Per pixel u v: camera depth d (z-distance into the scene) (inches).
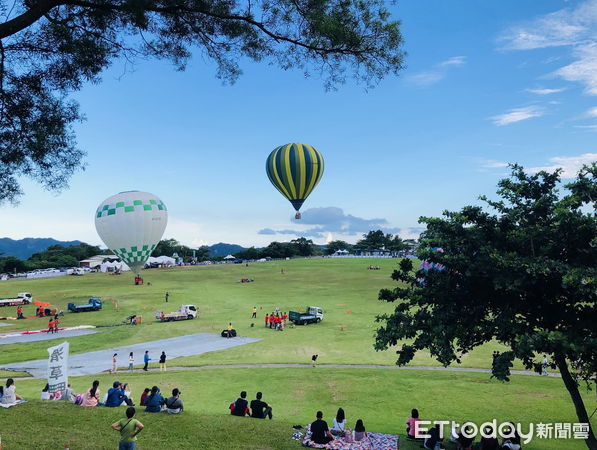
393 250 7337.6
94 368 1221.1
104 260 5895.7
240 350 1457.9
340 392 982.4
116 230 2385.6
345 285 3346.5
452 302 571.5
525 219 595.8
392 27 459.2
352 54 468.4
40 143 472.7
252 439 587.5
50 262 6476.4
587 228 523.8
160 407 677.9
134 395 943.7
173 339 1643.7
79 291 3068.4
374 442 633.6
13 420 603.2
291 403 910.4
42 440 529.3
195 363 1280.8
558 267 494.0
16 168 486.0
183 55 505.4
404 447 625.3
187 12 471.5
